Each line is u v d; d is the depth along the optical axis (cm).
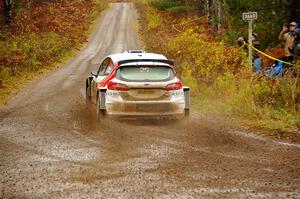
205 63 2380
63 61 4869
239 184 883
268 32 2620
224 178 926
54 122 1652
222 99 1970
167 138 1340
